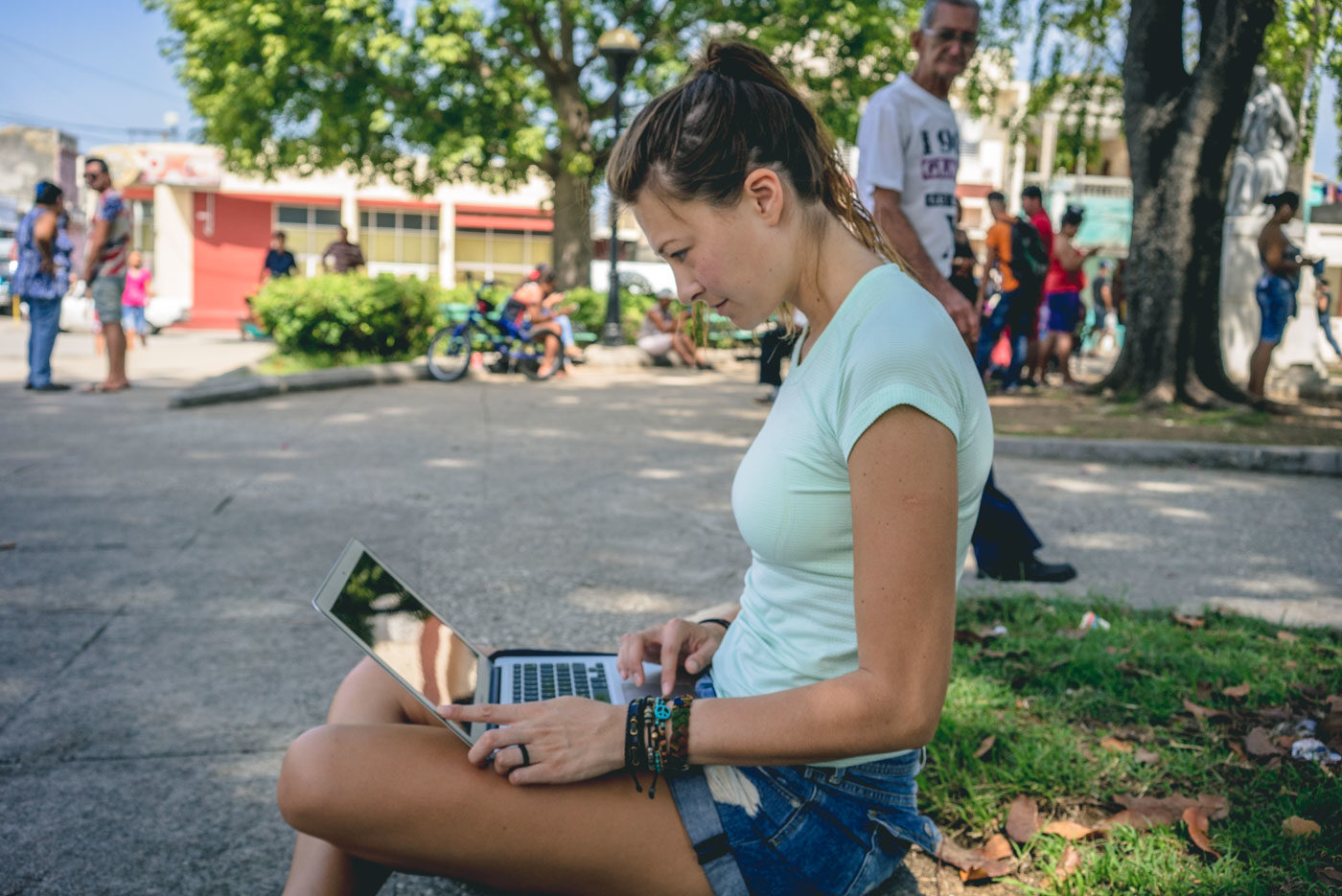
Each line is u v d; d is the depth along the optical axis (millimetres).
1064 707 2826
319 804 1427
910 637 1341
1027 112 11750
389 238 36781
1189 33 10445
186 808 2430
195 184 34906
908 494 1338
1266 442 7793
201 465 6633
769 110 1444
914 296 1447
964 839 2248
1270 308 9984
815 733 1377
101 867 2180
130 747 2723
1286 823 2170
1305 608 3992
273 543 4781
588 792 1482
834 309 1514
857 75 19062
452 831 1446
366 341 13734
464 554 4656
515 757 1449
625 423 9094
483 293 13594
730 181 1422
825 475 1473
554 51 20625
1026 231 10984
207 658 3365
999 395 10938
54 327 10305
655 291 24625
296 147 20047
